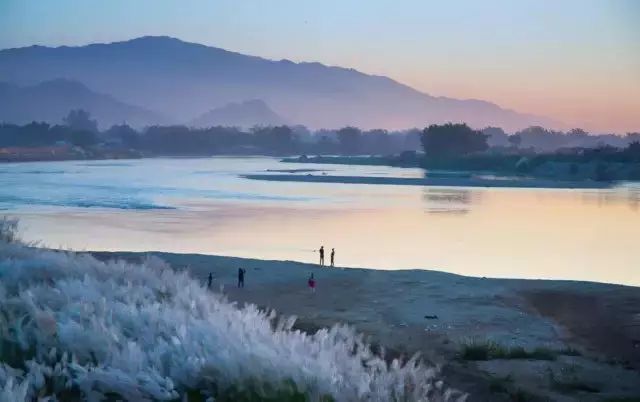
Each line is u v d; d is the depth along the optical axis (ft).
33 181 505.66
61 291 25.80
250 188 459.32
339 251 211.00
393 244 228.63
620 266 193.26
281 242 226.38
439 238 245.86
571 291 125.39
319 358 19.72
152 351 19.57
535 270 184.75
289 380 17.94
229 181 528.22
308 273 144.56
